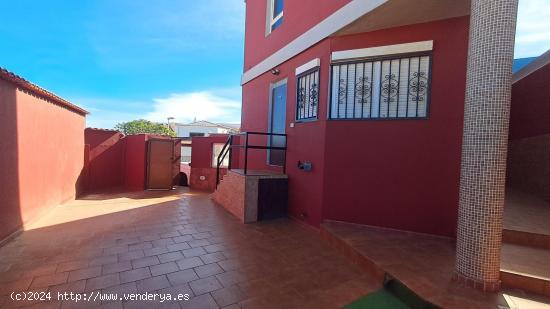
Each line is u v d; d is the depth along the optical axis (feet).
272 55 19.92
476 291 7.63
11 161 13.03
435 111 11.76
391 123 12.64
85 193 27.17
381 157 12.88
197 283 8.91
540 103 15.84
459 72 11.26
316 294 8.40
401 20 11.92
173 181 30.66
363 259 10.03
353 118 13.50
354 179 13.47
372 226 13.12
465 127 8.08
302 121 15.99
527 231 9.99
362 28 12.87
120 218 16.88
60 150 20.51
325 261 10.78
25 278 8.96
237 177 17.38
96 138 30.32
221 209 19.40
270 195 16.65
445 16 11.37
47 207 17.94
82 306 7.45
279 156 19.06
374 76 13.23
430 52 11.80
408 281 8.16
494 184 7.52
